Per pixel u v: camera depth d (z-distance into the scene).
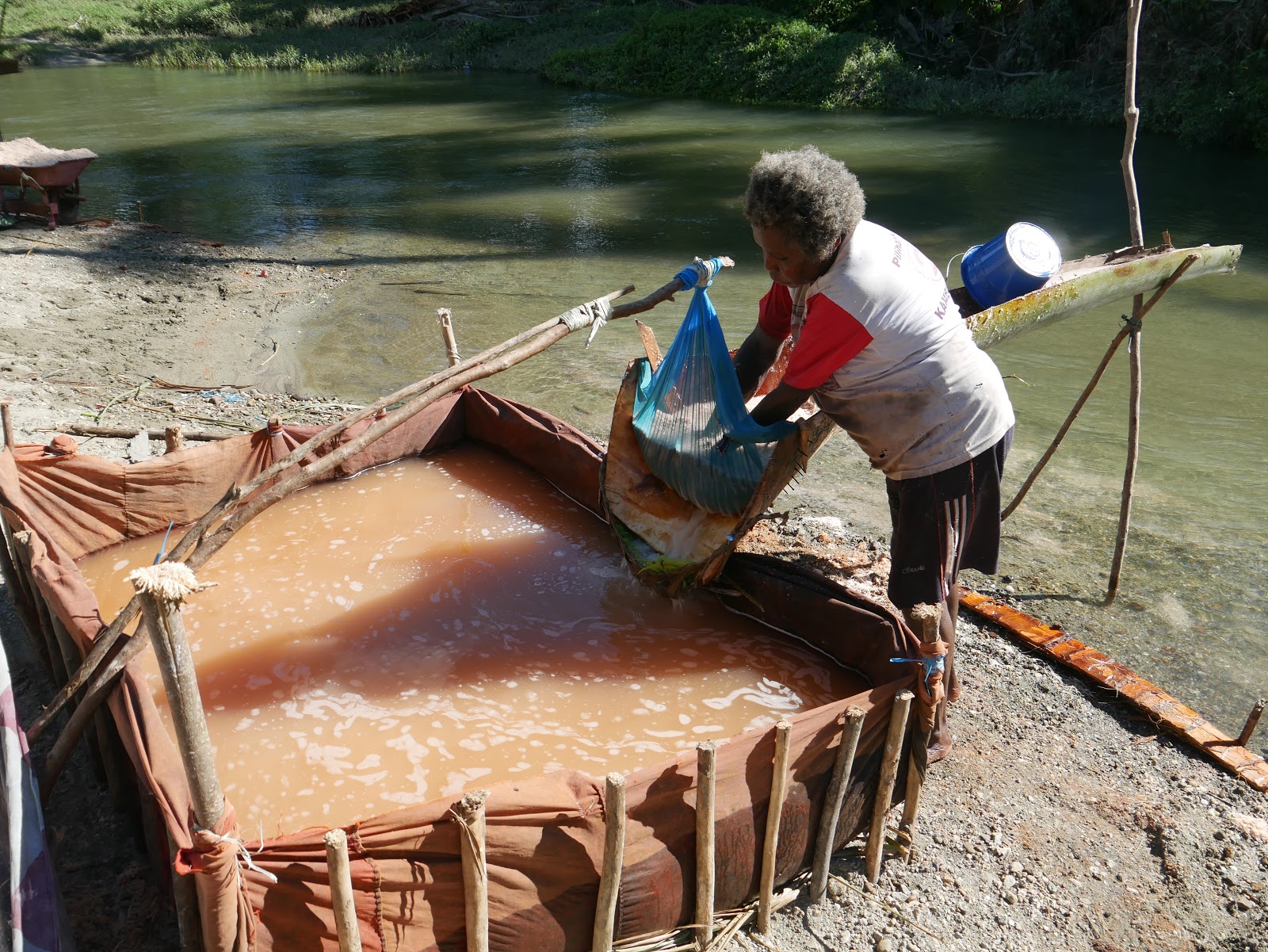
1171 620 4.59
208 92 21.41
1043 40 19.06
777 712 3.33
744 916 2.90
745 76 20.22
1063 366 7.36
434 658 3.56
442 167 14.35
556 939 2.57
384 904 2.33
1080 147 15.48
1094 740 3.84
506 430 4.90
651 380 3.92
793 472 3.38
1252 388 7.02
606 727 3.26
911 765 3.12
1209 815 3.50
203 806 2.11
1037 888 3.18
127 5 31.41
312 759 3.09
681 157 14.91
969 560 3.26
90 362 7.04
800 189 2.65
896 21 21.77
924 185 12.94
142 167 13.92
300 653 3.56
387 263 9.87
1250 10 16.28
